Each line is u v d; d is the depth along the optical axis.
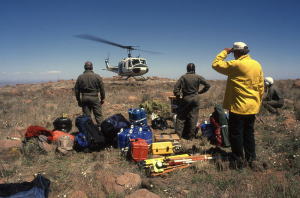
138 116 6.68
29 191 3.12
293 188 3.41
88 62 6.63
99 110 6.69
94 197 3.43
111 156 5.15
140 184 3.81
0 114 9.83
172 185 3.79
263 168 4.29
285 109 9.67
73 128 7.54
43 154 5.28
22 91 22.39
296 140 5.48
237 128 4.32
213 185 3.74
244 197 3.30
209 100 12.16
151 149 5.18
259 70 4.16
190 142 6.05
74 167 4.57
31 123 8.26
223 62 4.30
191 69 6.21
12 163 4.76
